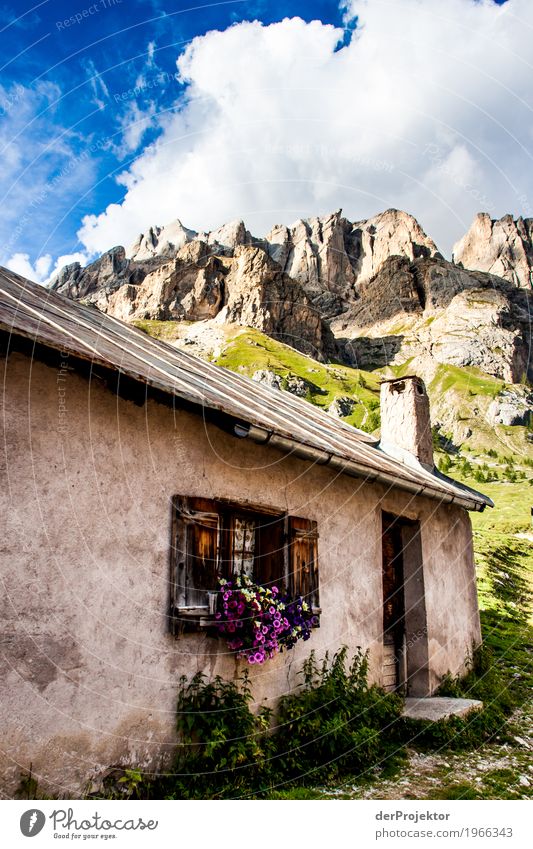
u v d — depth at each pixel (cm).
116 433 395
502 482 4984
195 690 411
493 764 538
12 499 327
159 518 413
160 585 403
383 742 554
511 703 764
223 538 489
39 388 353
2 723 301
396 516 732
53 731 324
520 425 7138
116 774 354
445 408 7606
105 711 353
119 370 348
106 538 373
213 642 436
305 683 520
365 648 618
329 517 598
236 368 6041
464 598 878
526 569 2094
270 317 8025
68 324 448
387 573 750
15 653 313
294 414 706
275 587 484
